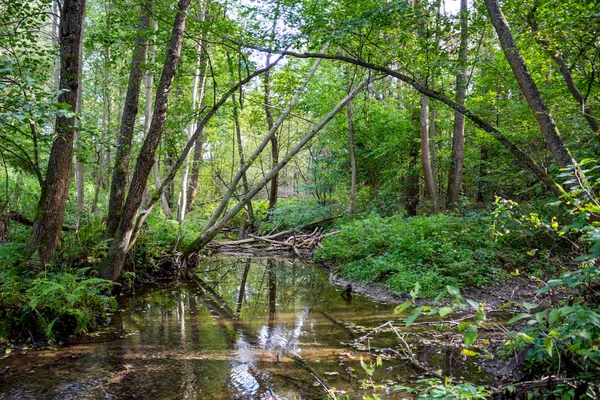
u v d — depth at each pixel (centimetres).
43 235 739
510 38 771
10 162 898
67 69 729
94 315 702
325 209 1984
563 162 723
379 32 976
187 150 989
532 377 358
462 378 451
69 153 759
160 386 460
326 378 475
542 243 967
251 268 1391
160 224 1270
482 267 935
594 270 272
